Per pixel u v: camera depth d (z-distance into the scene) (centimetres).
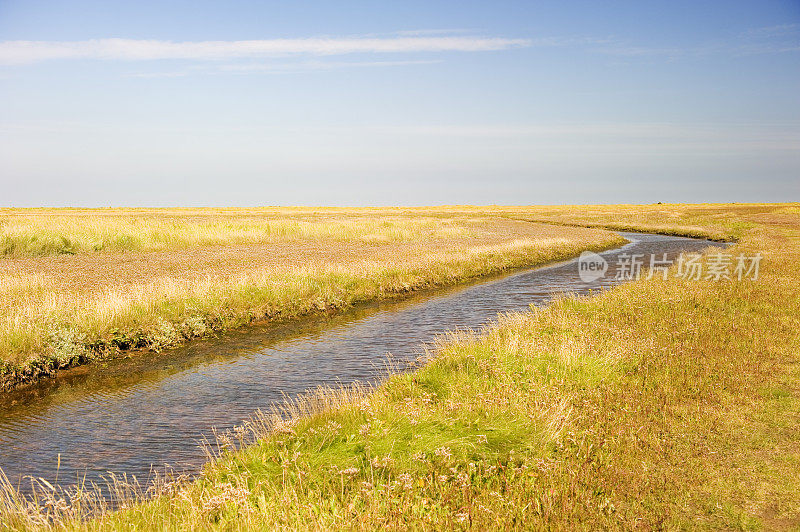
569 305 1658
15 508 569
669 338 1188
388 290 2238
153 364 1252
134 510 538
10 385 1084
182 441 810
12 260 2772
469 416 731
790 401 816
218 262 2645
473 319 1742
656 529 496
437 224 6072
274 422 774
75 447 797
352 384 1069
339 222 6075
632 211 13262
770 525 505
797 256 2816
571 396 836
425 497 551
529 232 5556
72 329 1286
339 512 518
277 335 1531
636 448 660
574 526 494
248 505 513
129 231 3544
